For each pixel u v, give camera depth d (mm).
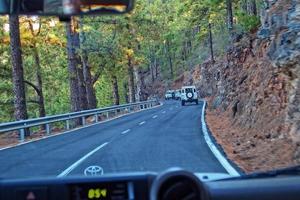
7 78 40219
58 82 56688
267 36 17828
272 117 15531
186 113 38719
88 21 45312
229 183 3713
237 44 31359
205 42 107750
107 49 47500
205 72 91000
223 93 35344
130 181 3203
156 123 28281
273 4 16812
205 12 57688
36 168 11992
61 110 66125
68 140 20016
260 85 18891
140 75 73438
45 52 46531
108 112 42219
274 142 13516
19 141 21672
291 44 13508
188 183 3090
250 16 30625
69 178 3227
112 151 14961
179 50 126938
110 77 57188
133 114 44094
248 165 11133
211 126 24172
